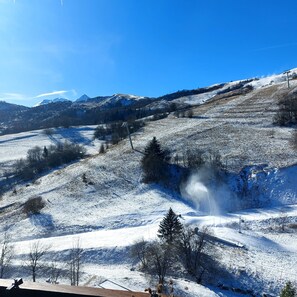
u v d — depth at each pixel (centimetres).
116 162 8881
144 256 4409
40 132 17750
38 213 6775
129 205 6662
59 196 7594
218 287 3762
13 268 4356
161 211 6262
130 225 5875
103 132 15175
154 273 4025
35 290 414
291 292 3091
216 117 11331
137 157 8844
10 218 6838
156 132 10906
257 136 8762
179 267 4116
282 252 4556
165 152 8444
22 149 14688
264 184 6650
